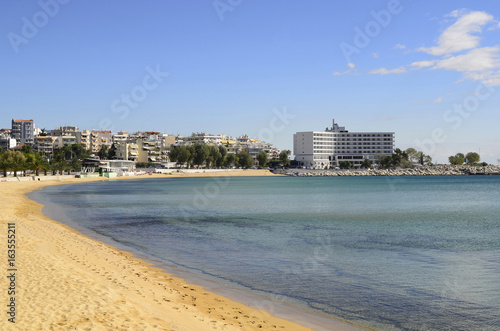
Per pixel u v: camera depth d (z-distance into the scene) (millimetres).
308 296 18203
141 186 135625
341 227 43594
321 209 65062
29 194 85062
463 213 59625
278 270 23188
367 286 20156
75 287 15367
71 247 25828
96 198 81375
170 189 119875
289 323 14664
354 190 124000
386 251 29859
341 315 15867
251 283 20172
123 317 12461
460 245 32781
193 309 15016
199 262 24812
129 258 24672
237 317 14750
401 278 21891
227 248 29953
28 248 23172
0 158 131000
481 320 15625
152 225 42844
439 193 110250
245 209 64062
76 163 197125
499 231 41312
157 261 24531
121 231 38062
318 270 23391
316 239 35062
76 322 11602
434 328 14812
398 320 15500
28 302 13203
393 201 82938
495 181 194750
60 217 48156
